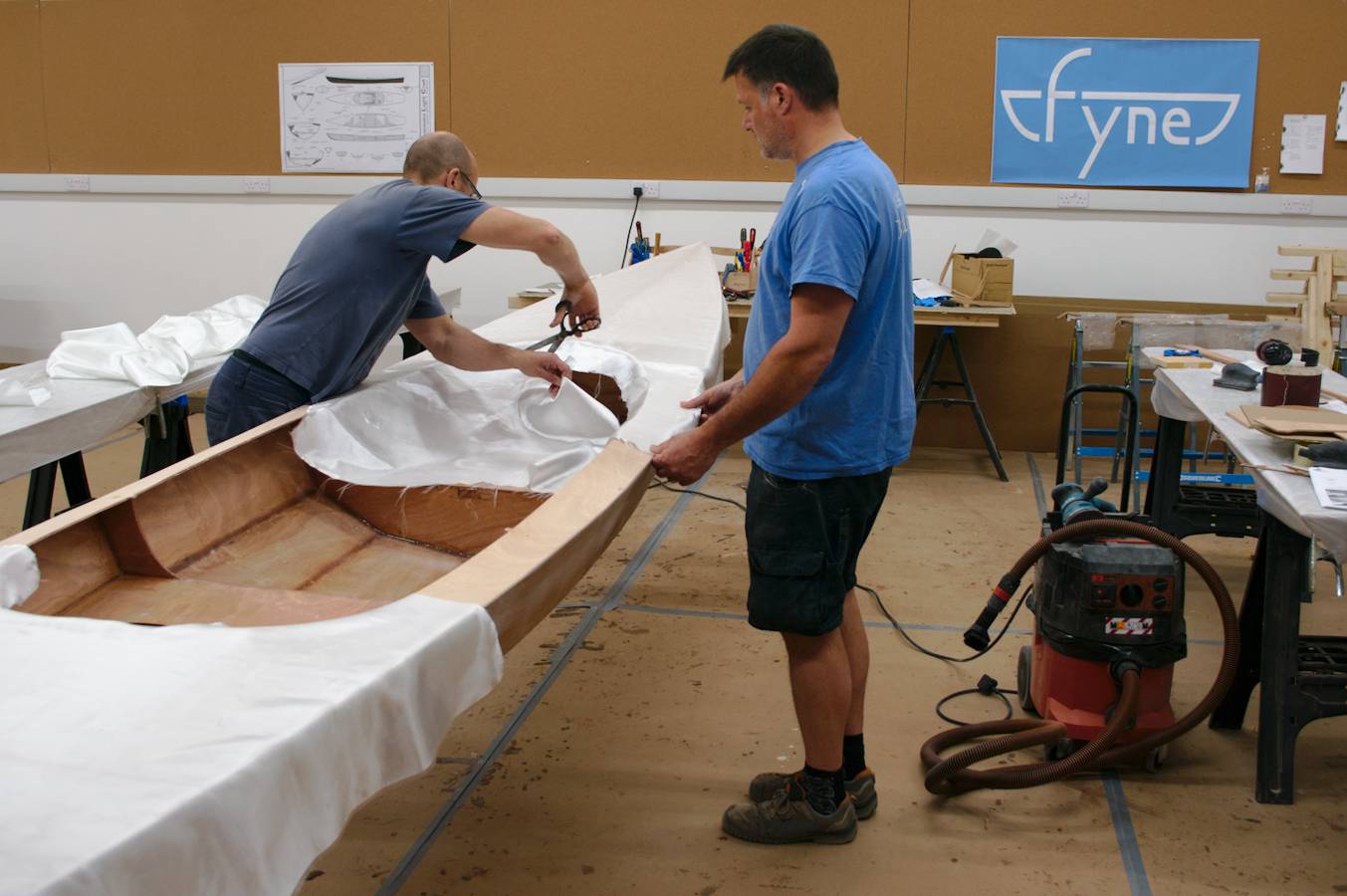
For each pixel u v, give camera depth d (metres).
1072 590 2.38
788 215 1.86
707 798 2.30
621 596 3.41
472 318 5.73
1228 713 2.60
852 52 5.04
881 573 3.65
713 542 3.92
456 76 5.34
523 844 2.13
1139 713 2.40
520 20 5.24
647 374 2.94
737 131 5.23
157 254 5.82
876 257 1.83
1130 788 2.35
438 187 2.54
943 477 4.84
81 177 5.72
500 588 1.51
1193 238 5.06
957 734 2.46
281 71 5.46
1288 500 2.06
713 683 2.82
